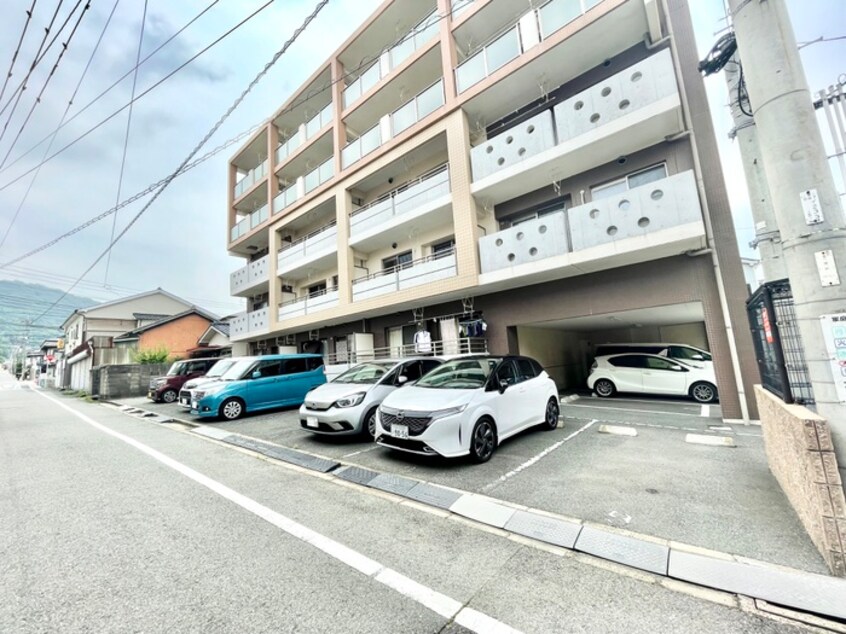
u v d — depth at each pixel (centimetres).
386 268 1281
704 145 727
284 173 1658
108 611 220
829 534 231
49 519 350
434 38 1035
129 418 1036
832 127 361
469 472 455
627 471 433
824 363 248
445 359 755
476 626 203
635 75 709
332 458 541
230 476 476
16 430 854
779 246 569
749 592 223
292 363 1023
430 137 1030
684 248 687
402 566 264
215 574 257
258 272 1711
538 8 846
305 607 221
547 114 820
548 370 1142
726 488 370
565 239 762
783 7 287
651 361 977
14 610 221
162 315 2942
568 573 252
